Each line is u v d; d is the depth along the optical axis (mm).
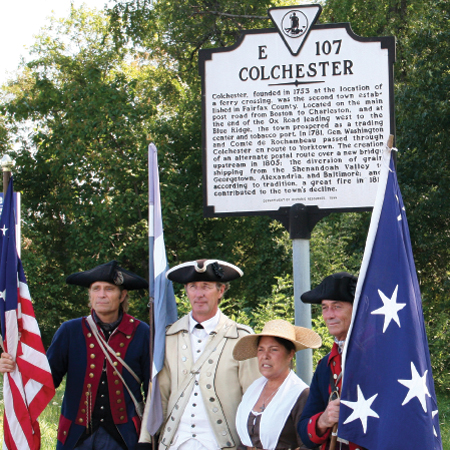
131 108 16359
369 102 5832
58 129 17297
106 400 4312
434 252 13602
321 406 3734
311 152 5883
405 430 3352
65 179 17312
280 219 5965
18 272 4625
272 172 5926
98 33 21703
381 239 3729
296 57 5930
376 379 3477
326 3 17594
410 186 13125
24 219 17250
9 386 4441
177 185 16469
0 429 7203
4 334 4469
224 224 16844
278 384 3912
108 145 16328
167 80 19766
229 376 4164
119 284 4426
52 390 4406
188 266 4254
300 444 3787
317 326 8281
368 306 3613
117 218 15891
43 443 6902
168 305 4621
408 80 14023
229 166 5969
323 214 5863
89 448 4234
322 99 5887
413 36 13234
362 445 3395
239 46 5980
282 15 5953
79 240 16266
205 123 6000
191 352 4242
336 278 3791
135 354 4430
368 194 5816
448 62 12578
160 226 4680
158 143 16438
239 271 4473
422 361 3498
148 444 4164
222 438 4039
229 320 4398
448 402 9641
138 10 18797
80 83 19781
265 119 5945
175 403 4148
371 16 16344
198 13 17547
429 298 13570
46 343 17625
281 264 15164
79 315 18953
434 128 12734
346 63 5871
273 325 3955
